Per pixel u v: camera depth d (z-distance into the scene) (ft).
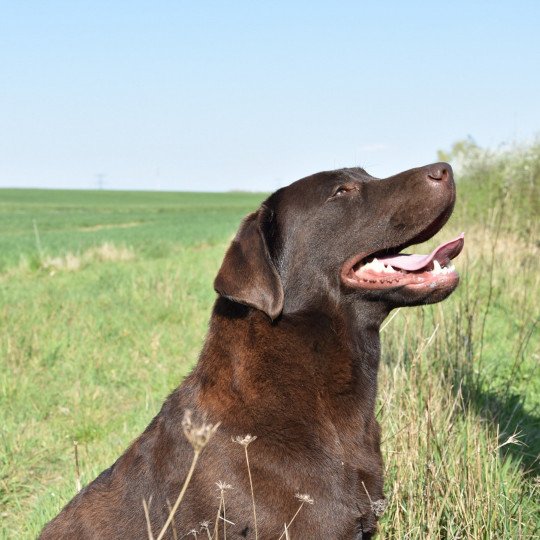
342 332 4.59
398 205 4.67
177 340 11.19
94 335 11.29
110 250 25.04
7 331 10.96
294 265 4.66
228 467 4.25
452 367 6.58
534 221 12.80
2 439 7.19
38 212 77.10
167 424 4.47
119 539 4.39
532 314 9.77
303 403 4.41
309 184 4.75
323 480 4.30
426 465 5.12
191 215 71.92
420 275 4.59
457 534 4.85
